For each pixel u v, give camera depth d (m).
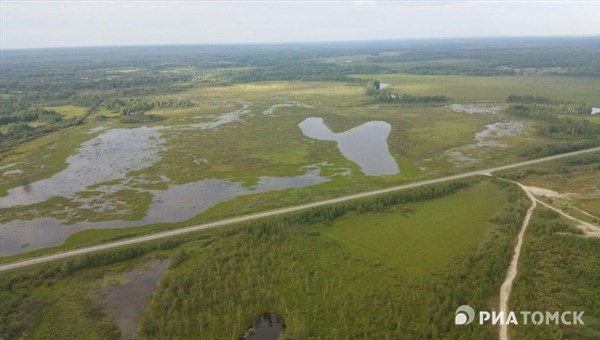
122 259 76.19
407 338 54.06
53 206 100.19
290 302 62.59
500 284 64.50
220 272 70.00
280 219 87.25
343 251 77.31
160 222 91.25
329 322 58.38
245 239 80.75
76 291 67.31
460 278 67.06
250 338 56.31
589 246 72.12
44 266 72.62
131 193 107.56
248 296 62.50
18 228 89.44
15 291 66.56
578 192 100.00
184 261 74.75
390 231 84.81
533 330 53.75
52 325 59.81
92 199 104.06
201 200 102.62
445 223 87.50
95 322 60.31
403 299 62.25
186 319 58.28
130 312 62.53
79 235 85.69
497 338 53.16
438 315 57.03
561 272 66.19
